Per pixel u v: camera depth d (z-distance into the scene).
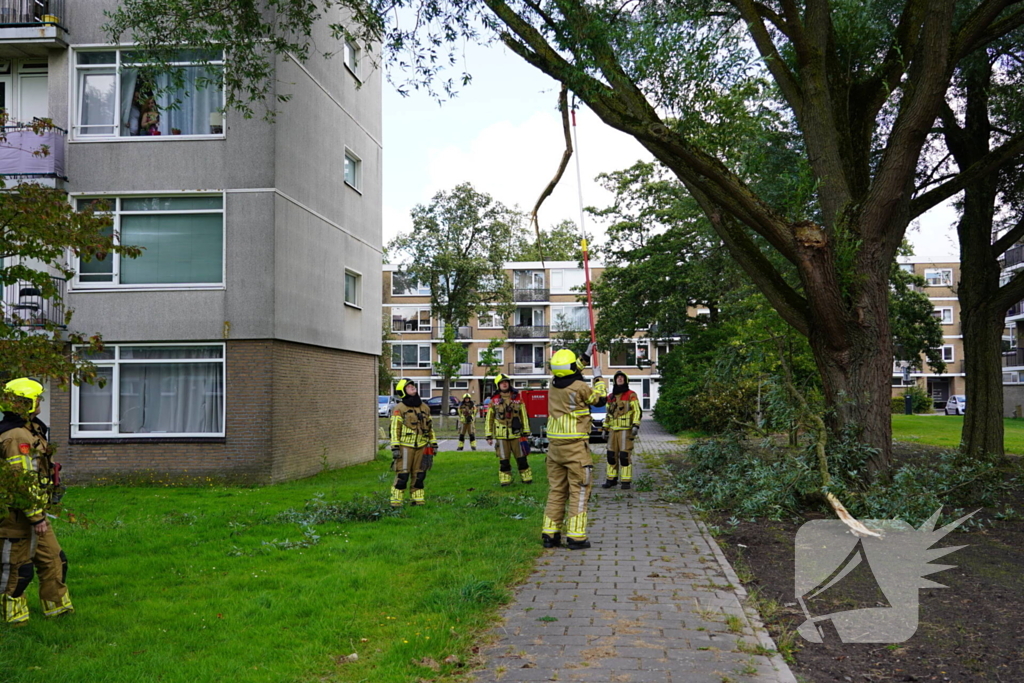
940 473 10.16
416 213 47.56
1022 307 47.16
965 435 14.81
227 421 15.62
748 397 23.64
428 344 62.34
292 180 16.73
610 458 12.90
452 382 61.78
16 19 15.88
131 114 16.09
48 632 5.23
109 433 15.74
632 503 11.01
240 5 12.70
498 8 10.05
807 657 4.86
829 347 10.60
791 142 14.63
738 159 12.14
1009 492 11.24
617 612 5.55
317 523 9.60
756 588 6.29
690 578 6.55
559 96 11.49
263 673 4.52
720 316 31.38
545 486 13.05
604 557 7.40
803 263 10.10
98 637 5.18
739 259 11.46
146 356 15.92
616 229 32.19
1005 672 4.64
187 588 6.46
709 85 10.78
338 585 6.30
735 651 4.76
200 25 14.96
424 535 8.44
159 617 5.61
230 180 15.83
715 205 11.45
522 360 61.50
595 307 33.09
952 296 66.19
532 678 4.34
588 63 9.80
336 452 19.42
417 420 10.79
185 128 16.14
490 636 5.06
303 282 17.27
